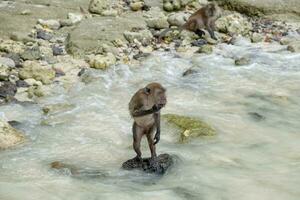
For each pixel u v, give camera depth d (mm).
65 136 6824
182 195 5992
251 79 8141
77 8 10211
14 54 8484
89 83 7945
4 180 6113
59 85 7879
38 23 9531
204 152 6570
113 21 9500
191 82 8055
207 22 9273
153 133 6215
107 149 6629
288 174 6254
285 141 6805
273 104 7551
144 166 6273
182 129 6848
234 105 7512
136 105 6000
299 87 7941
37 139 6762
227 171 6297
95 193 5977
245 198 5961
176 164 6355
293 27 9867
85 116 7191
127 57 8641
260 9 10219
